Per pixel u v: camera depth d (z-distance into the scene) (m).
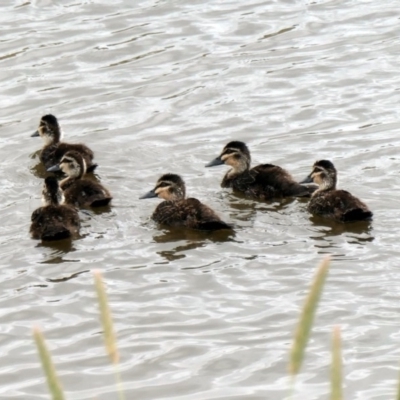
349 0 25.94
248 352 13.12
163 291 14.67
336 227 16.42
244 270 15.13
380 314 13.77
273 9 25.62
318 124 20.61
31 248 16.02
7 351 13.39
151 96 22.05
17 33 24.67
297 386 12.35
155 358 13.11
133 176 18.86
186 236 16.30
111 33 24.58
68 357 13.23
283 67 22.95
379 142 19.72
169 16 25.33
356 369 12.58
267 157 19.44
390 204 17.12
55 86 22.59
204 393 12.33
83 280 15.05
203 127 20.70
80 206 17.50
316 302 6.69
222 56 23.53
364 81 22.22
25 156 20.03
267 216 17.08
